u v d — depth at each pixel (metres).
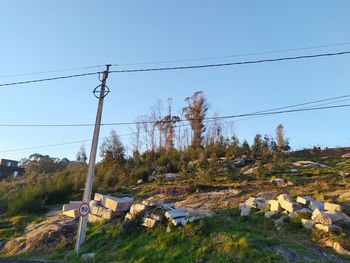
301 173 23.47
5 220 20.88
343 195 17.03
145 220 14.54
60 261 14.08
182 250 12.34
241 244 11.84
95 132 15.80
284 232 13.58
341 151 32.03
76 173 30.70
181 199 20.95
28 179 32.94
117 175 29.00
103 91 16.27
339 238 12.12
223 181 23.88
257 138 33.75
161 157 33.62
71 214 19.11
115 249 13.78
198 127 41.72
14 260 14.70
